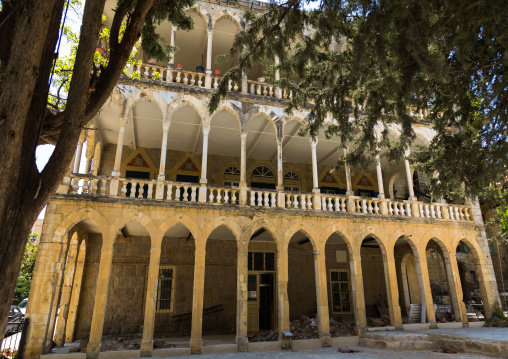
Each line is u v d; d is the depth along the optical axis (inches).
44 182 221.6
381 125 762.2
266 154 877.2
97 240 730.8
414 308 744.3
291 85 467.5
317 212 663.8
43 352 503.5
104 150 804.6
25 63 207.5
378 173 740.0
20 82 205.2
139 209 575.8
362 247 901.8
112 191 575.8
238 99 682.2
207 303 759.1
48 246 527.5
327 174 940.0
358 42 347.6
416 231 718.5
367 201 713.6
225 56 417.1
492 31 339.0
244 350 553.0
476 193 458.0
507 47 347.9
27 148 220.2
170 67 669.3
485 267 738.8
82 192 582.2
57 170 226.1
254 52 414.9
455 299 707.4
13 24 211.6
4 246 198.4
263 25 399.9
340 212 679.1
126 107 621.9
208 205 606.9
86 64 240.2
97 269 716.7
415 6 314.5
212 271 779.4
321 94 466.0
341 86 448.8
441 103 469.7
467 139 459.8
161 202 586.6
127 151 816.3
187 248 781.9
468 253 1027.9
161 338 692.1
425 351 530.3
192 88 661.9
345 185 941.2
